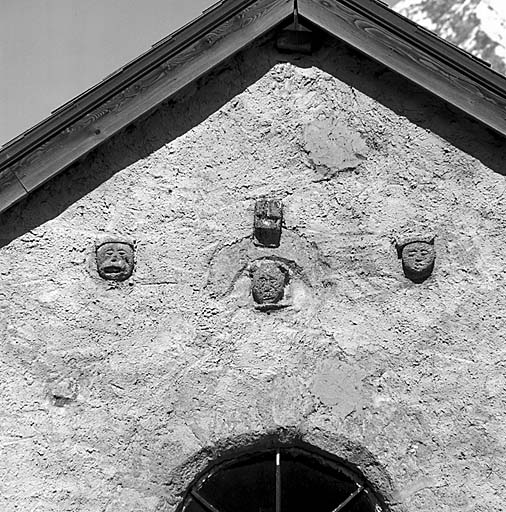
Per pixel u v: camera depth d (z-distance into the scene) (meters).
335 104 6.42
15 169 6.12
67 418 6.03
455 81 6.25
